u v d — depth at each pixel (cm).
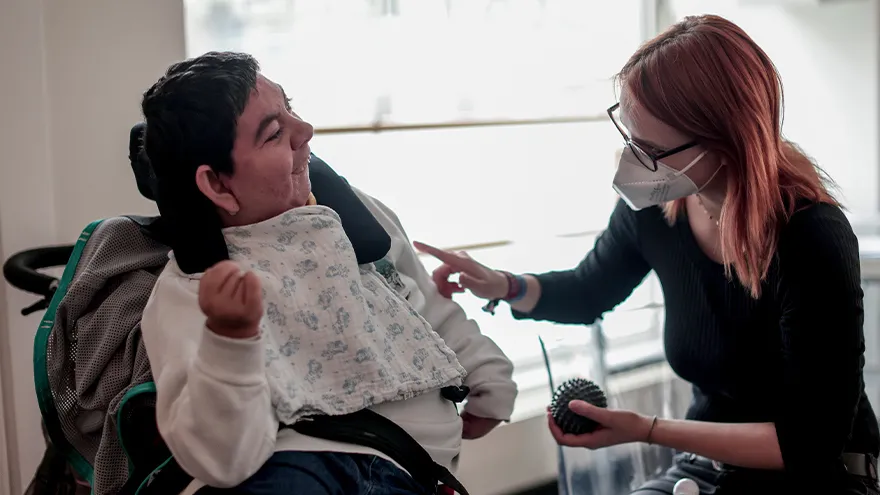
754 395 137
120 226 109
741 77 118
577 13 198
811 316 121
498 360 127
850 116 229
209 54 99
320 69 164
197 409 80
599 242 157
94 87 138
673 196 128
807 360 121
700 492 139
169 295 95
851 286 120
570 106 199
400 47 173
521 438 184
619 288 157
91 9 136
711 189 127
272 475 90
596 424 132
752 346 133
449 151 183
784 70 228
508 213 193
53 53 134
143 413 98
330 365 98
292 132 99
